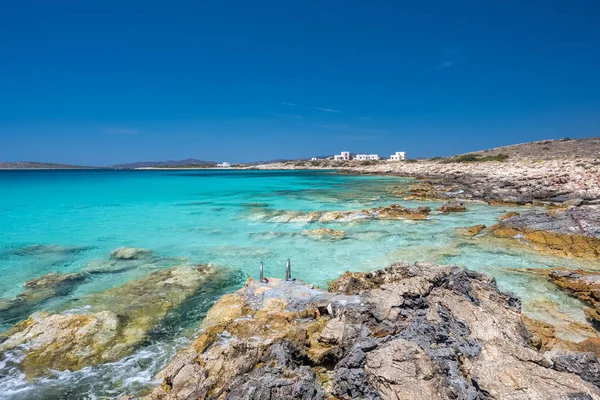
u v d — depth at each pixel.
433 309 8.44
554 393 5.44
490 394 5.64
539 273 13.27
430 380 5.97
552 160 61.50
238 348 7.32
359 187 53.22
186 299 11.34
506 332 7.73
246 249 17.05
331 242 18.06
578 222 18.12
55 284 12.55
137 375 7.60
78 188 55.16
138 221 24.64
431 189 42.38
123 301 11.12
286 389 5.95
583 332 9.06
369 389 6.16
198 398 6.11
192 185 62.31
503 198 32.31
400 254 15.90
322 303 9.57
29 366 7.86
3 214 28.12
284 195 42.41
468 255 15.63
